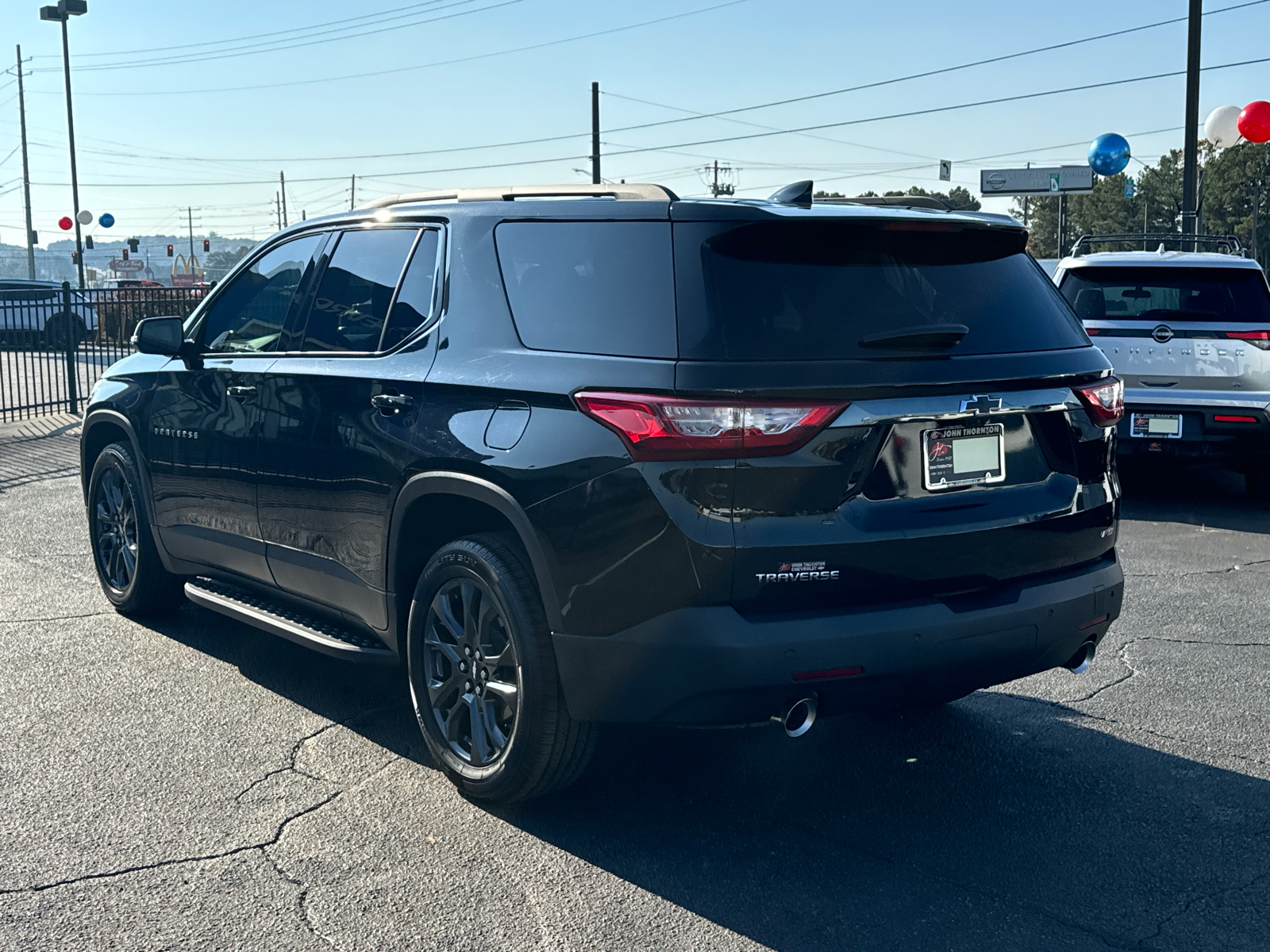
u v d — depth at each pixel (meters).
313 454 4.28
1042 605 3.51
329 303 4.43
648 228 3.38
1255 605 6.23
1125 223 134.50
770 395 3.11
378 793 3.84
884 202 3.88
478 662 3.71
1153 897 3.21
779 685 3.15
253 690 4.81
